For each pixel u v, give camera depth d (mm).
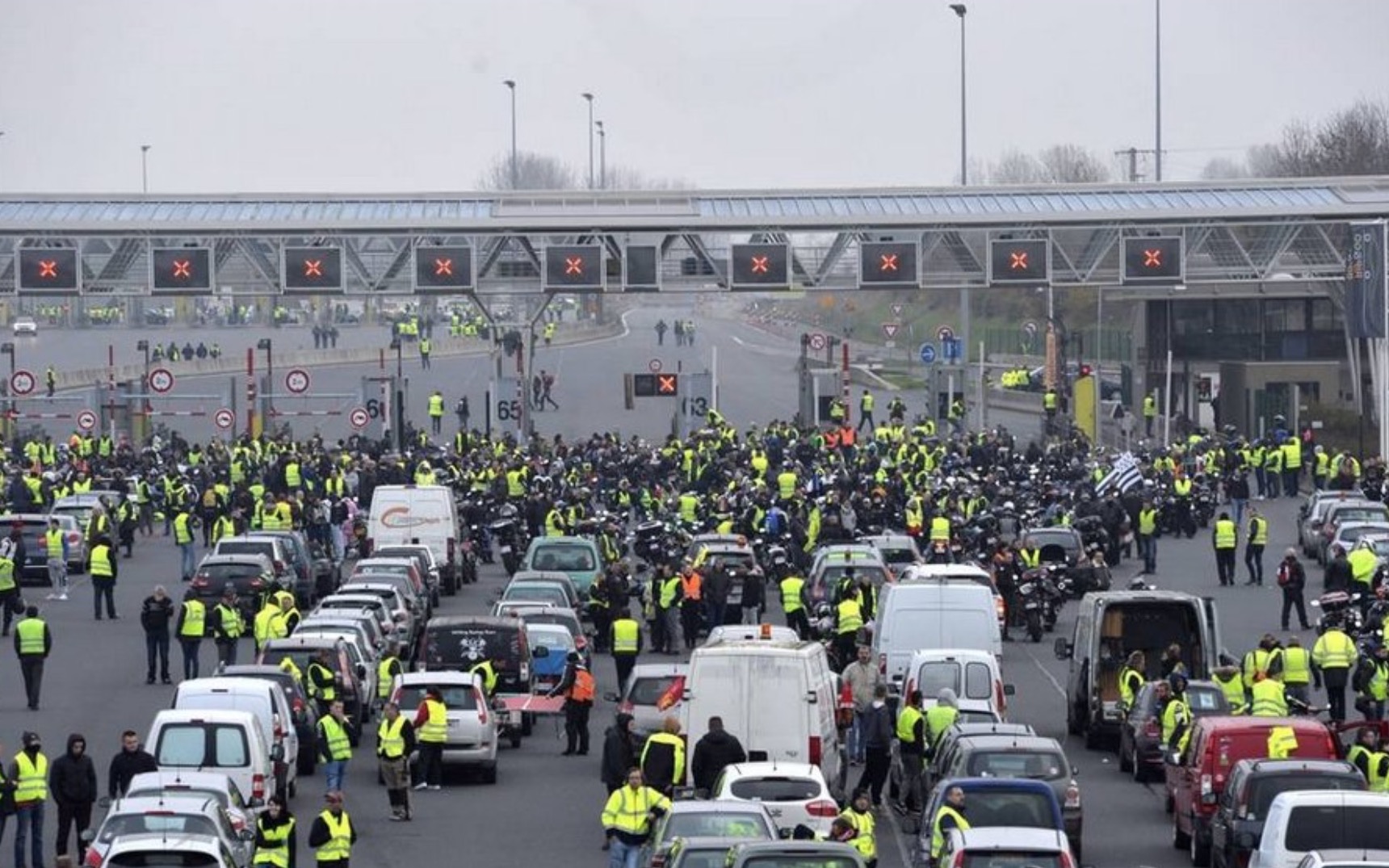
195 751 78562
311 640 103438
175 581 164125
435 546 158000
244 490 184875
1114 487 170625
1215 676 98312
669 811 64438
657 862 62938
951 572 116125
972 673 93438
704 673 81688
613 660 130875
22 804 76812
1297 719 78438
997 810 68438
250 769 78750
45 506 188125
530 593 130125
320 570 156625
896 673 102688
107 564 143250
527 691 106625
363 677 107875
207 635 135375
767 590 160125
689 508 176125
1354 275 195000
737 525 163375
